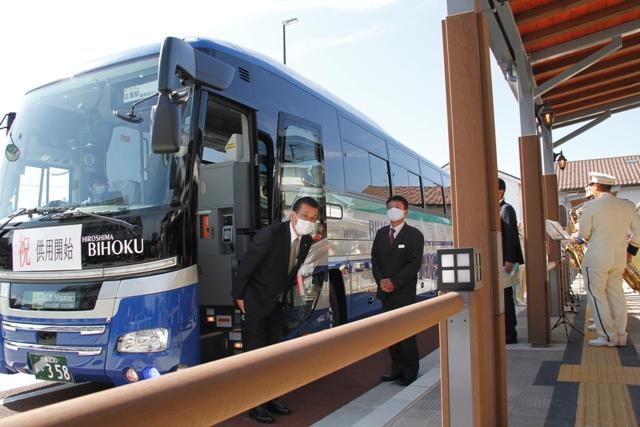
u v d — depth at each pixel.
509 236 7.26
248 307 4.87
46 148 5.41
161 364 4.39
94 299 4.59
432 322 2.30
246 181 5.64
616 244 6.62
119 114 5.04
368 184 9.07
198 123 4.98
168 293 4.50
